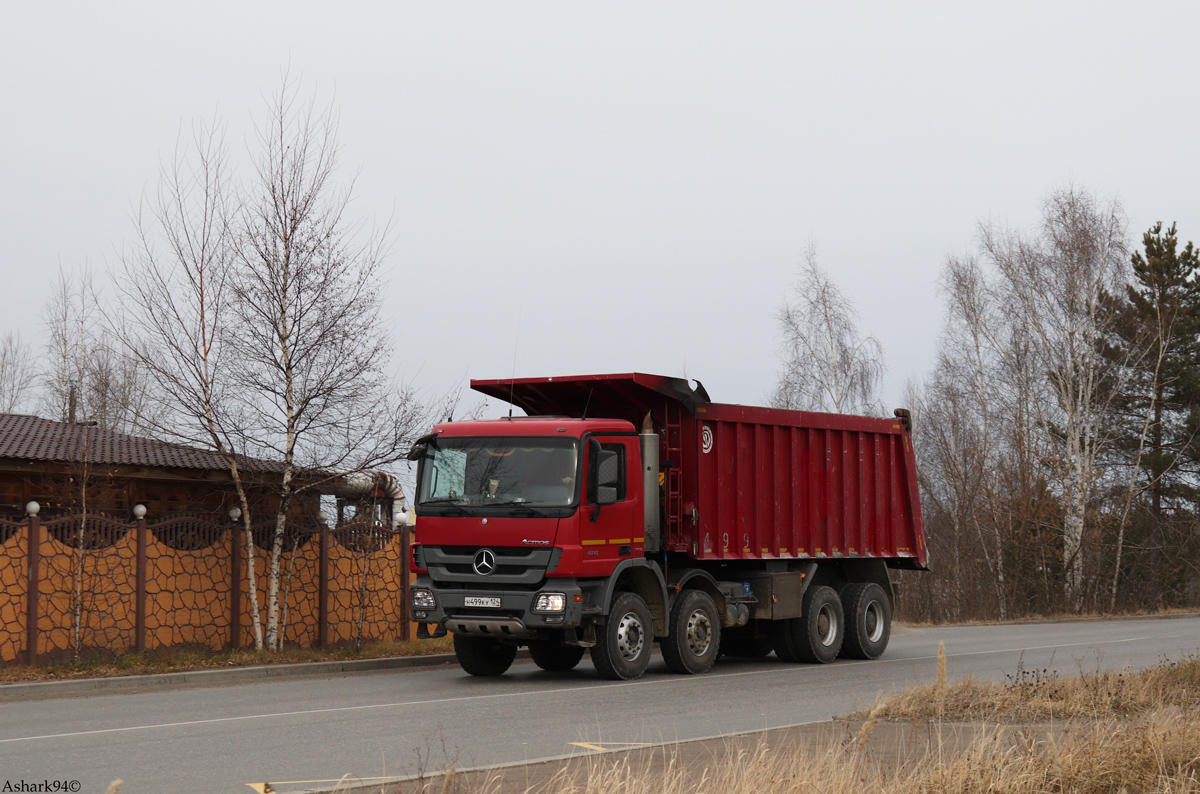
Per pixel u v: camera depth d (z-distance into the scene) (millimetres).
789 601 17828
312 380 18938
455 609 14992
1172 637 24484
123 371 32844
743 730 10359
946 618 44219
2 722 11188
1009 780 7020
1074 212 42812
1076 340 42844
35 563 16031
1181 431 47406
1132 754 7633
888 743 8961
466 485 15016
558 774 7430
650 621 15703
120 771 8320
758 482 17641
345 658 18156
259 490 20641
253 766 8508
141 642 17031
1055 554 42688
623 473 15219
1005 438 44375
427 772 8109
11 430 23766
